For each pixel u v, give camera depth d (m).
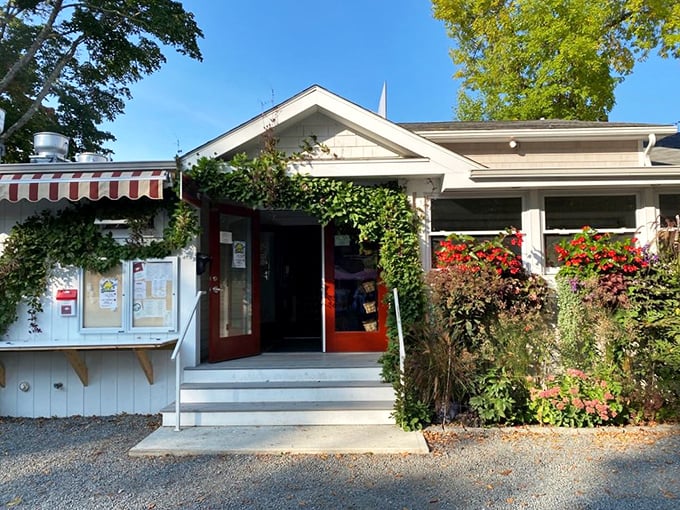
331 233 7.01
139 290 5.82
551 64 15.02
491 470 3.82
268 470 3.85
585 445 4.39
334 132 6.16
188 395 5.32
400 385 4.88
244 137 5.86
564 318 5.71
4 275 5.63
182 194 5.29
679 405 5.01
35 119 14.76
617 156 7.36
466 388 4.92
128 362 5.82
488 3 16.67
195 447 4.29
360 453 4.21
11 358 5.79
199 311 5.96
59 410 5.77
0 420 5.57
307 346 7.69
